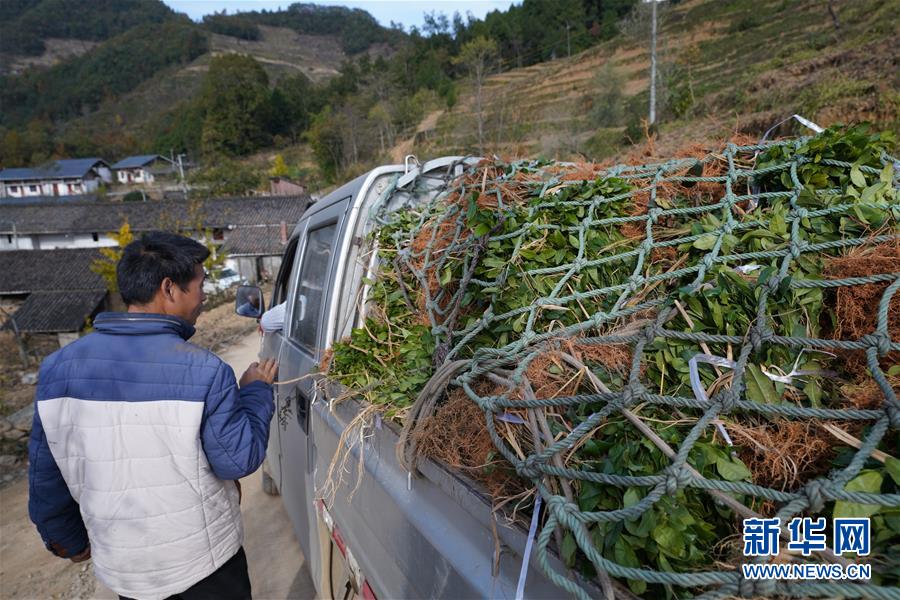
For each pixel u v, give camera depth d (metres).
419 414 1.48
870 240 1.33
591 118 27.41
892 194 1.45
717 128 14.84
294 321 2.98
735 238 1.49
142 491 1.60
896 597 0.77
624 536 0.96
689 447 0.98
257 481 4.59
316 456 2.28
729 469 1.01
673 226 1.75
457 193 2.24
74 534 1.88
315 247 2.90
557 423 1.23
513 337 1.55
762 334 1.17
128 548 1.63
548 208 1.79
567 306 1.54
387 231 2.36
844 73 14.44
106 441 1.57
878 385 1.07
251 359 9.18
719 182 1.79
